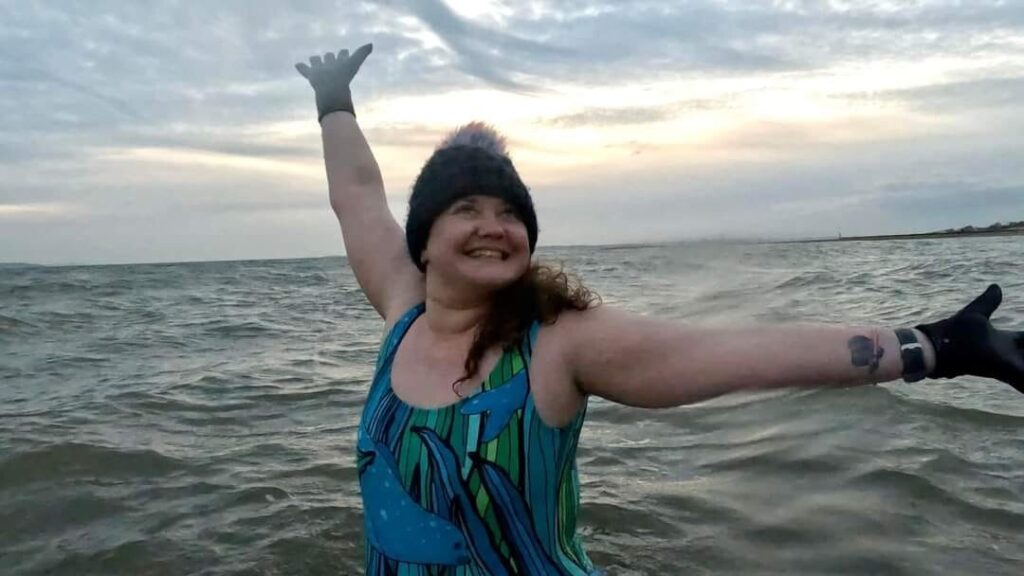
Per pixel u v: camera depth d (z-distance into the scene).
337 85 2.93
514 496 1.79
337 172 2.77
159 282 27.23
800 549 3.50
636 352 1.73
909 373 1.65
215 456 5.12
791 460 4.57
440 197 1.88
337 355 9.28
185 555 3.71
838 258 27.30
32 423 5.95
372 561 1.97
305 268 44.44
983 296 1.70
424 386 1.91
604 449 4.99
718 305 9.93
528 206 1.90
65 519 4.15
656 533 3.71
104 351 9.83
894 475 4.27
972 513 3.79
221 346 10.24
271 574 3.53
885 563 3.33
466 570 1.83
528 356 1.84
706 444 4.97
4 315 13.95
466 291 1.90
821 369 1.64
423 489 1.83
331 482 4.61
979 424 5.12
